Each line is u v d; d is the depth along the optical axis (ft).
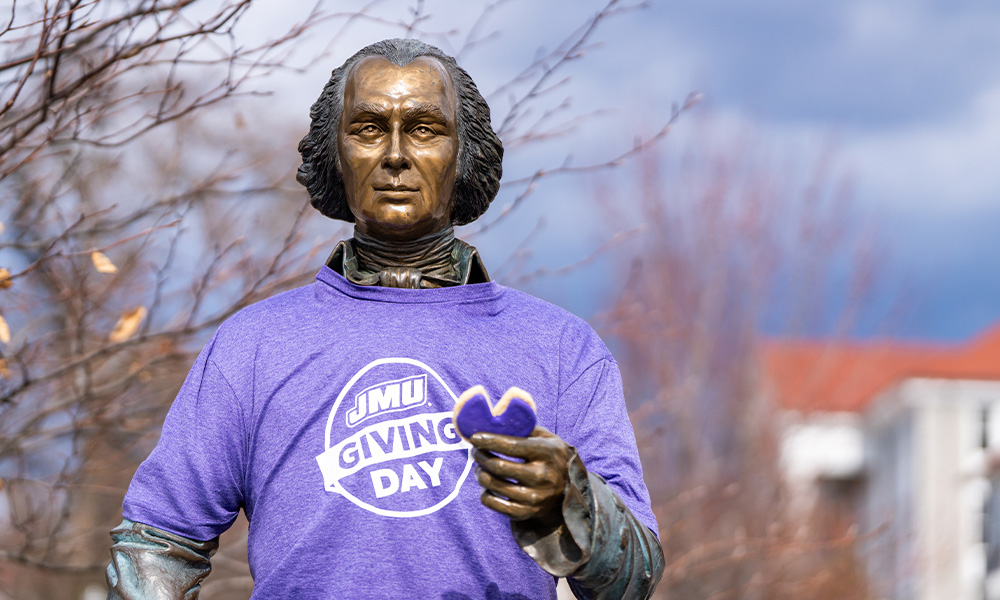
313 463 7.29
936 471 85.66
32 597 27.96
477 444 6.39
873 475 92.79
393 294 7.77
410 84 7.93
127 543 7.41
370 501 7.13
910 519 73.15
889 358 95.86
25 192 16.46
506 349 7.67
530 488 6.43
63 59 14.99
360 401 7.37
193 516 7.48
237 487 7.59
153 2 13.89
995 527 84.23
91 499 21.94
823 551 40.06
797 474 53.93
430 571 7.02
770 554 30.63
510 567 7.16
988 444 86.12
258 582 7.25
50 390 18.75
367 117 7.91
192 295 19.54
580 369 7.80
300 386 7.49
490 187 8.59
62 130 14.15
